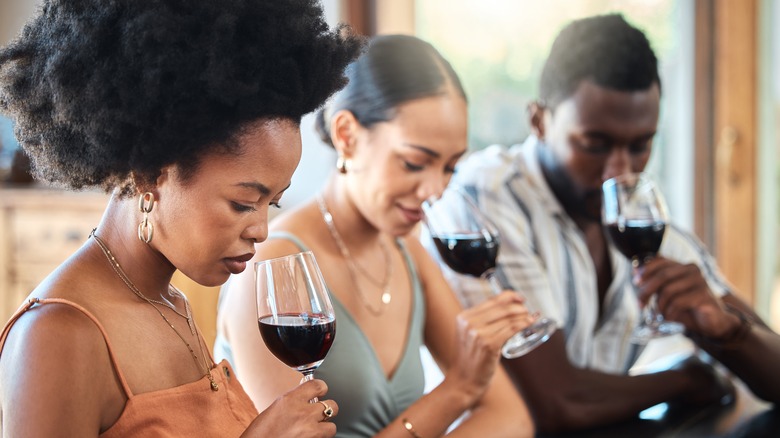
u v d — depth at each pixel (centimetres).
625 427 192
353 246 180
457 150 174
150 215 111
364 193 174
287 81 111
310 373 127
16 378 98
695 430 184
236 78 106
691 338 210
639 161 225
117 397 106
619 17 221
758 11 386
